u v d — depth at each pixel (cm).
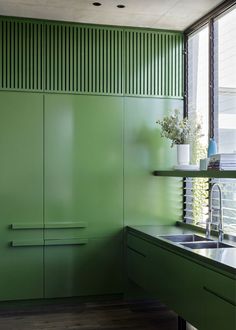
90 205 470
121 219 477
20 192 452
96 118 471
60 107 462
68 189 464
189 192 486
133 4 408
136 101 481
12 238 450
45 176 458
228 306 279
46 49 460
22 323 414
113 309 456
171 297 367
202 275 314
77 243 466
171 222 490
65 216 463
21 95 453
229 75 407
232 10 402
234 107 398
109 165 474
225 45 414
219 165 358
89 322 418
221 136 420
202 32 460
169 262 370
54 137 461
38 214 456
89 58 470
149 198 484
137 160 481
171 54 491
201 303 315
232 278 275
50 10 427
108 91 475
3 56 450
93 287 471
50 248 461
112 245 476
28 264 454
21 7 419
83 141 468
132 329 401
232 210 400
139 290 483
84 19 455
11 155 450
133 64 482
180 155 456
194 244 386
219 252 325
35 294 456
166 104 489
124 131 478
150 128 484
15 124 451
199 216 458
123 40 479
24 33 454
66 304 467
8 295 449
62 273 463
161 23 466
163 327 408
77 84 467
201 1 400
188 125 457
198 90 467
